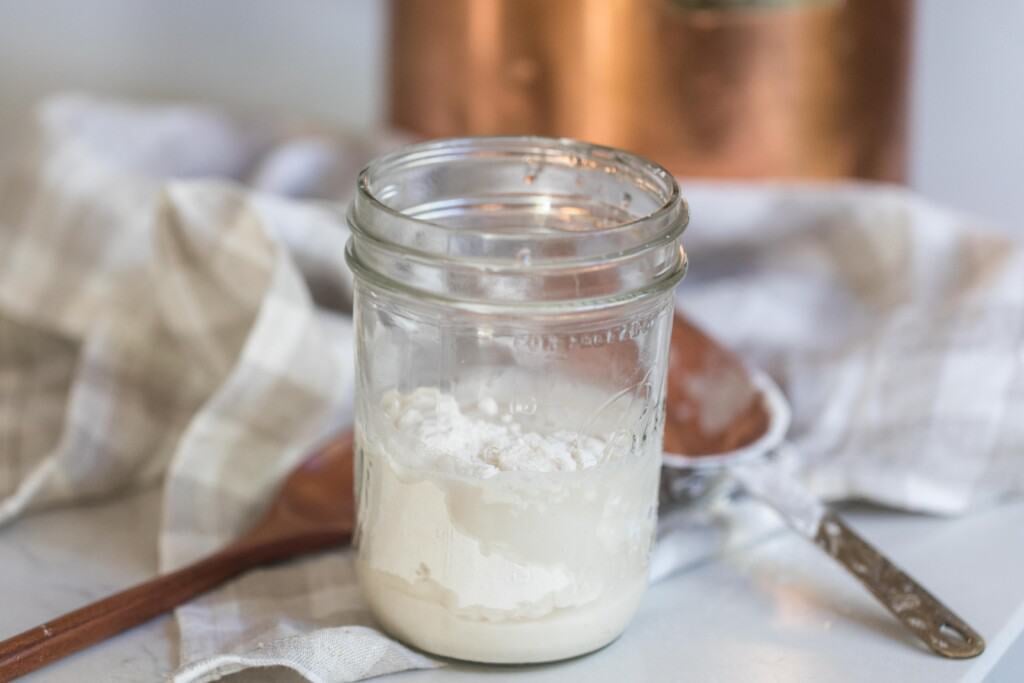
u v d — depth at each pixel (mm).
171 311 766
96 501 743
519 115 835
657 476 645
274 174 870
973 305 759
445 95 855
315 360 740
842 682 629
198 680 606
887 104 847
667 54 814
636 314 619
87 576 688
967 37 956
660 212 609
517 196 661
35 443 763
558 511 613
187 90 1086
